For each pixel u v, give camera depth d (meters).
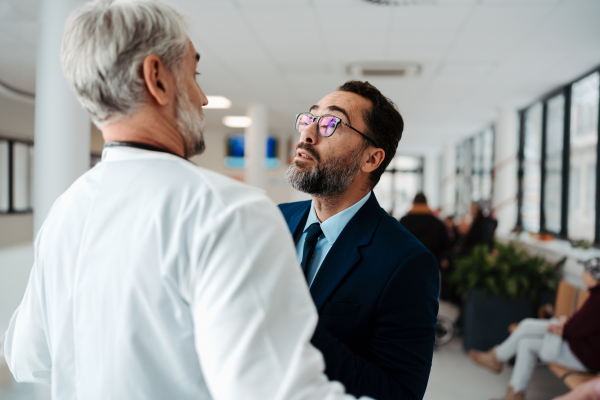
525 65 4.58
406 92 5.97
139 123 0.60
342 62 4.64
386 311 0.79
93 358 0.55
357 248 0.86
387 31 3.68
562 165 5.36
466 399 2.80
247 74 5.28
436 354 3.59
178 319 0.52
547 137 6.01
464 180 10.78
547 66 4.61
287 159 11.23
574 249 4.25
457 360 3.46
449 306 4.25
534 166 6.37
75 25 0.59
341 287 0.83
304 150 0.92
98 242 0.56
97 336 0.55
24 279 3.72
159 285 0.52
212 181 0.55
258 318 0.47
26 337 0.70
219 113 8.37
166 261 0.51
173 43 0.60
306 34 3.79
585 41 3.83
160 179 0.56
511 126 6.70
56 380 0.61
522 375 2.66
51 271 0.61
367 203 0.94
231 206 0.52
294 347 0.49
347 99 0.94
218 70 5.10
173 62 0.60
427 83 5.43
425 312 0.81
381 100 0.97
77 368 0.57
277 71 5.10
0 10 3.10
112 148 0.61
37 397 2.31
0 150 5.66
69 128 2.48
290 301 0.51
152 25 0.58
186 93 0.63
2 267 3.89
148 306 0.52
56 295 0.60
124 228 0.55
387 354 0.78
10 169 5.80
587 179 4.84
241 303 0.47
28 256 4.35
